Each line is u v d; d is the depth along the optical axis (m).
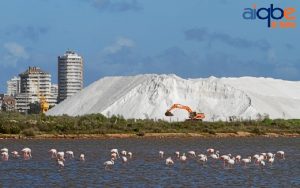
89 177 90.31
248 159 109.50
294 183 84.50
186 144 176.62
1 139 194.75
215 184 83.25
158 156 128.12
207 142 187.88
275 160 118.88
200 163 111.06
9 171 98.31
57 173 95.25
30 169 101.06
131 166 106.00
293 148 160.25
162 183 84.19
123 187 80.62
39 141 187.25
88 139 199.00
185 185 82.38
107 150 148.12
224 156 108.56
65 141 187.62
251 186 81.62
